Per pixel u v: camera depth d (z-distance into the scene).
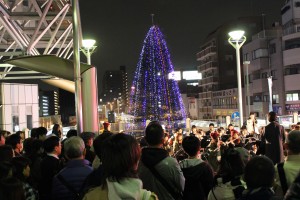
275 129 7.96
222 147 6.50
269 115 8.12
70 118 25.91
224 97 66.38
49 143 4.43
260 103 50.06
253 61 52.44
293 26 46.38
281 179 3.55
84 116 8.27
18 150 5.55
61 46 12.89
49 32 11.83
